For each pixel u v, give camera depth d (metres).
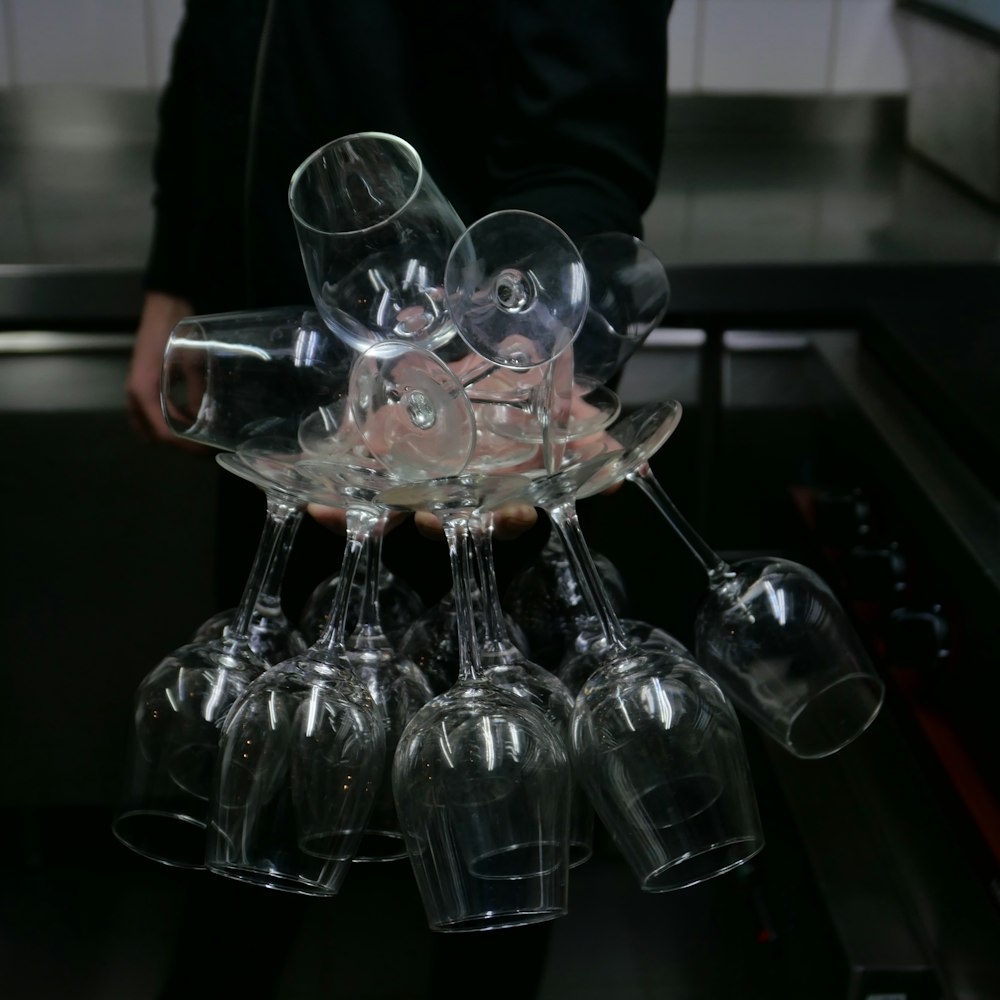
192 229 1.17
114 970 1.57
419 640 0.70
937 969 0.96
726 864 0.59
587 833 0.67
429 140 1.03
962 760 0.97
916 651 1.03
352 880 1.70
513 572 1.03
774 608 0.64
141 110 2.10
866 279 1.50
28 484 1.54
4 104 2.08
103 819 1.71
